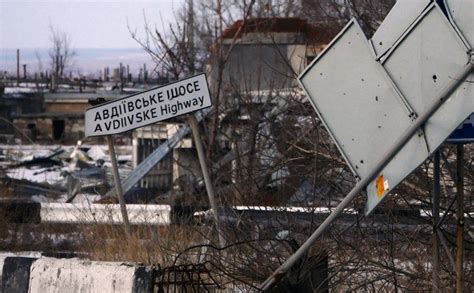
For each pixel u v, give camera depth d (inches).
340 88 347.6
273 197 577.3
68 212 791.7
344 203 356.8
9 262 389.7
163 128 1581.0
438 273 384.2
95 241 611.8
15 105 4463.6
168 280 390.3
